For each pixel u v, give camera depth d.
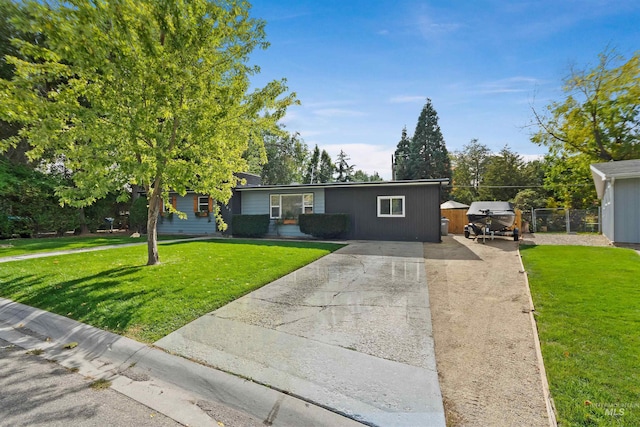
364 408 2.30
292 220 14.66
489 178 30.14
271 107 7.22
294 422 2.25
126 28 5.51
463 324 3.85
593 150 20.05
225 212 16.22
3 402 2.49
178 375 2.87
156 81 5.82
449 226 17.73
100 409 2.41
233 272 6.43
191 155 6.75
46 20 5.18
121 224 20.50
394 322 3.93
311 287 5.51
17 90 5.33
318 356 3.08
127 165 6.11
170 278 5.92
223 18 6.38
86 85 6.03
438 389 2.52
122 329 3.77
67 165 6.35
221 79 6.92
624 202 10.59
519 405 2.30
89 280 5.79
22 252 9.48
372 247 10.62
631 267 6.62
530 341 3.36
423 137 35.44
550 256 8.38
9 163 14.09
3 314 4.56
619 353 2.91
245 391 2.56
